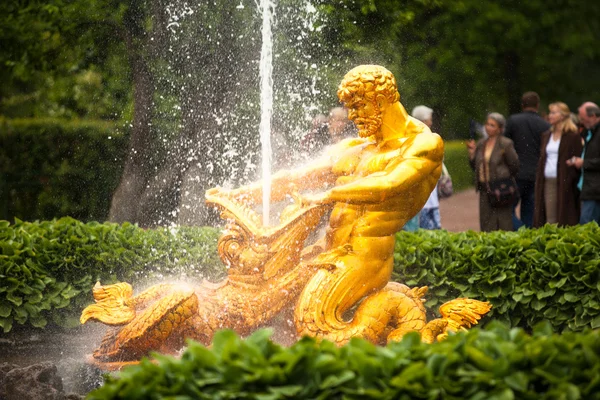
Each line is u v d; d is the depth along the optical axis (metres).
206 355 3.55
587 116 11.85
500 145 12.12
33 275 7.57
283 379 3.44
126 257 8.05
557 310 7.21
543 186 12.60
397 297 5.30
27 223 8.41
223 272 8.45
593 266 7.02
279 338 5.40
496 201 12.16
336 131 11.29
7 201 15.12
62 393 5.53
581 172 12.34
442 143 5.27
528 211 13.77
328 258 5.27
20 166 15.28
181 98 12.72
